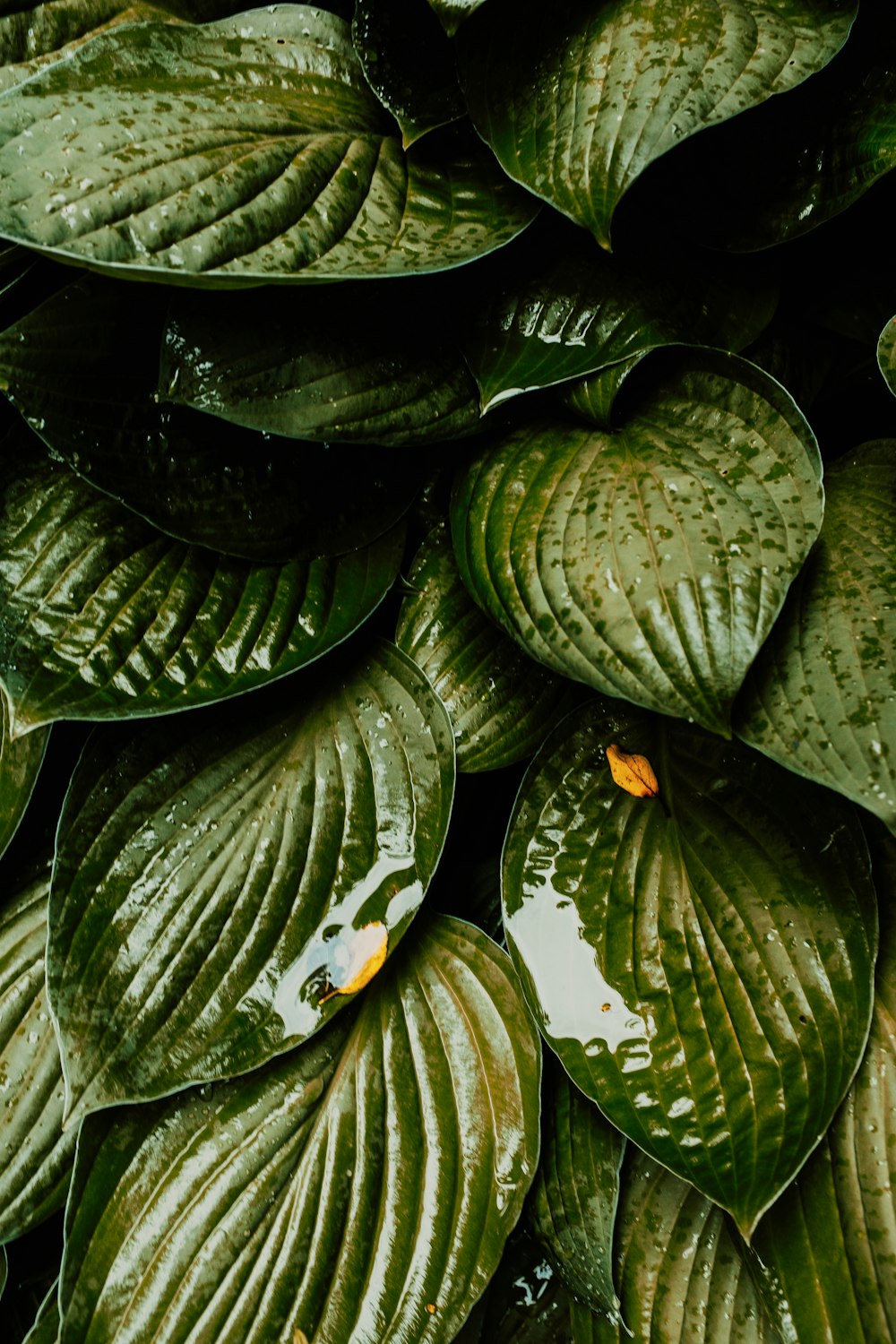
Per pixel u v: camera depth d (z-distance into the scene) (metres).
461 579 0.95
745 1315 0.92
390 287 0.90
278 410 0.87
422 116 0.89
